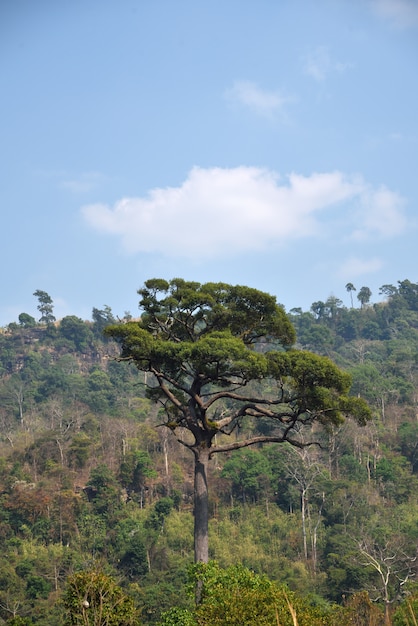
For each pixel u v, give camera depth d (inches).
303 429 3395.7
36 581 2426.2
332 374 1178.6
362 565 2329.0
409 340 6259.8
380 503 3034.0
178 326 1294.3
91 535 2903.5
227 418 1227.2
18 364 6131.9
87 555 2731.3
